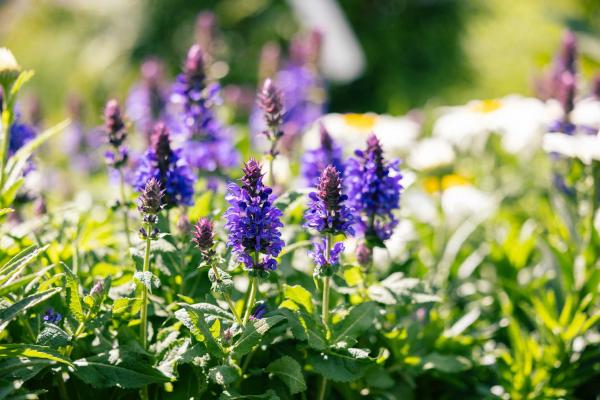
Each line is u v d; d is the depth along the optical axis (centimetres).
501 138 158
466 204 138
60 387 103
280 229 110
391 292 106
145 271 97
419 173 141
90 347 103
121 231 117
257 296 107
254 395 100
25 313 102
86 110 183
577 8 244
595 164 121
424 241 132
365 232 106
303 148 160
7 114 109
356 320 103
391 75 390
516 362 116
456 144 158
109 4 395
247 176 97
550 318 118
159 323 106
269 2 381
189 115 118
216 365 100
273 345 106
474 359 117
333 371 101
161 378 98
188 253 108
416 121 184
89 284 107
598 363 118
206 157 119
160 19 386
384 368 110
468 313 123
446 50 395
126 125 112
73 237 112
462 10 407
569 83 130
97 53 382
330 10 330
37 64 384
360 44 392
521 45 352
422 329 113
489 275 132
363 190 104
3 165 109
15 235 109
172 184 106
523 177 148
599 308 124
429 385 117
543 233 128
